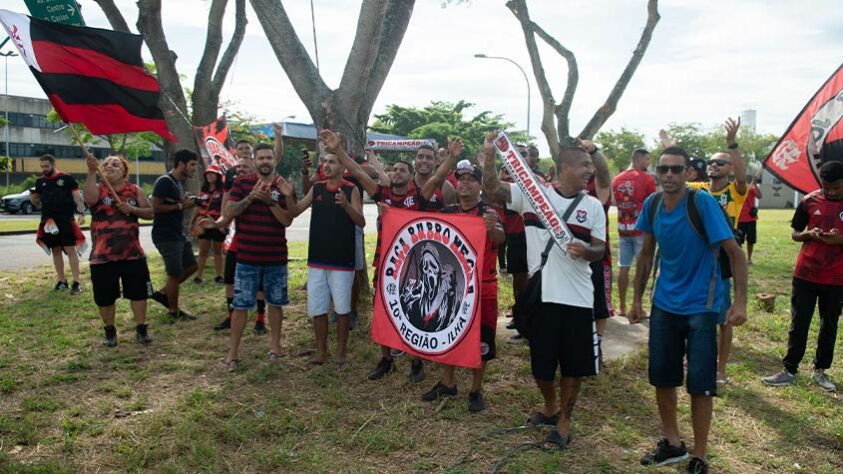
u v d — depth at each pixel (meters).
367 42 7.59
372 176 7.29
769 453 4.39
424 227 5.25
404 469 4.08
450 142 5.64
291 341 6.80
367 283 8.32
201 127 12.36
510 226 6.71
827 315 5.56
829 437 4.64
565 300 4.28
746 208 12.77
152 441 4.36
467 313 4.98
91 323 7.54
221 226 6.16
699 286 4.00
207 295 9.16
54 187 9.23
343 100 7.77
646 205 4.38
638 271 4.52
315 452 4.25
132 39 6.72
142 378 5.63
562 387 4.41
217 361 6.12
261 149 5.87
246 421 4.71
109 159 6.57
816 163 6.29
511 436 4.54
